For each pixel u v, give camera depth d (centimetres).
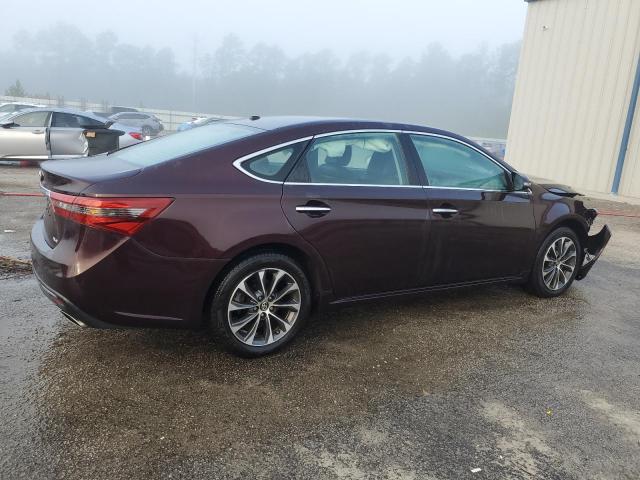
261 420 280
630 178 1205
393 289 392
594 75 1264
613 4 1212
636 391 332
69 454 245
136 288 295
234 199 314
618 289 548
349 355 358
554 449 270
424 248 394
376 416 290
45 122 1210
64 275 290
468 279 430
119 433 262
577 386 334
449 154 418
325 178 352
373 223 364
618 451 271
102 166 327
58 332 366
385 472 246
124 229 286
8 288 437
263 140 337
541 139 1406
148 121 3466
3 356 329
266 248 333
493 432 281
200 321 319
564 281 505
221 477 237
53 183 313
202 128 398
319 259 348
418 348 376
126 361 331
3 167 1245
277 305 343
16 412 273
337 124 367
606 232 521
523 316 449
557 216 473
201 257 304
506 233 440
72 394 292
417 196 386
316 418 285
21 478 228
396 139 392
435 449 264
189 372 322
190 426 271
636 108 1180
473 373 344
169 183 301
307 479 239
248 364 336
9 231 623
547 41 1377
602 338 412
